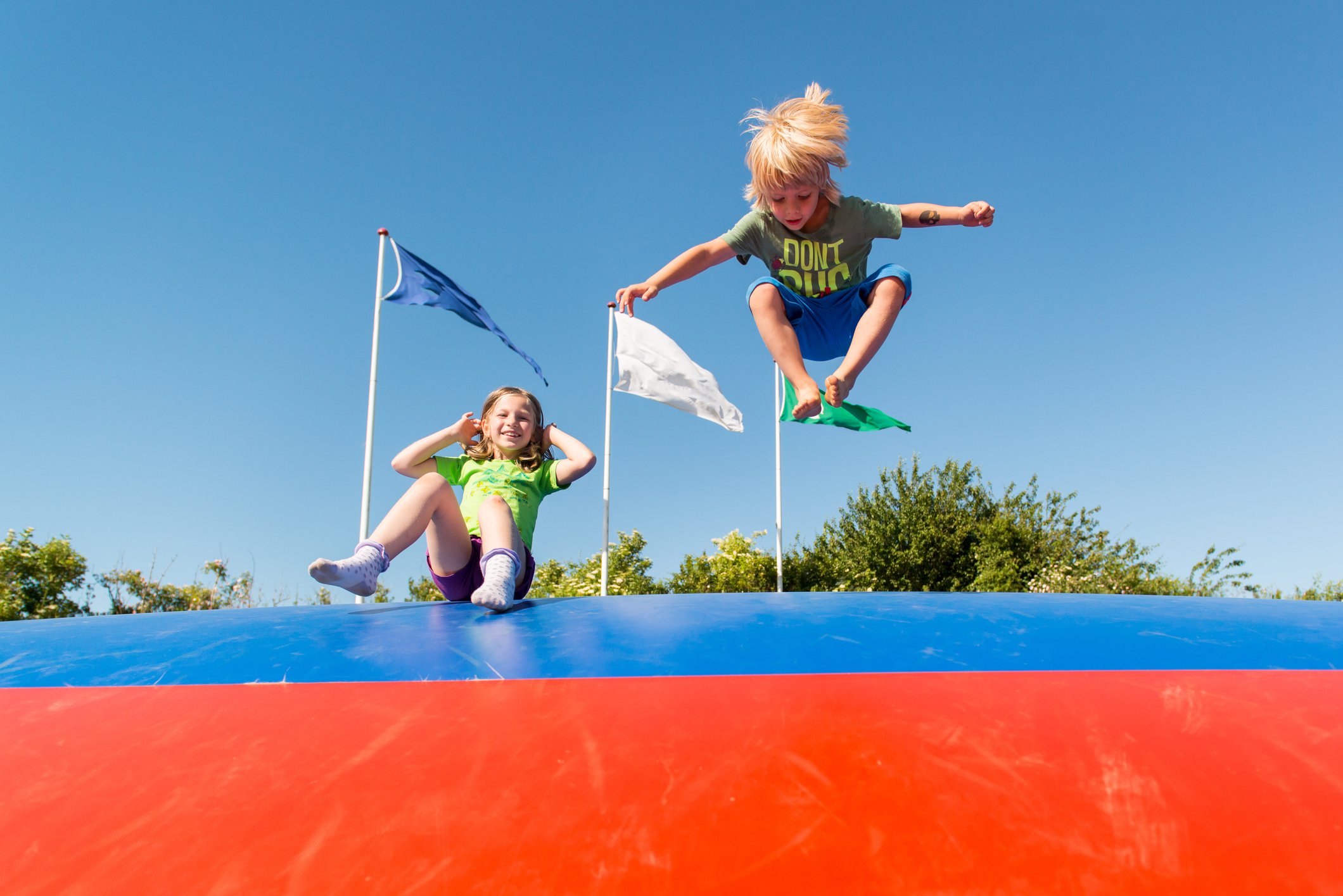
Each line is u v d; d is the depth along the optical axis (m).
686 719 1.17
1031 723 1.14
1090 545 15.45
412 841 0.84
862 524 15.73
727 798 0.91
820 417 5.00
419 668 1.51
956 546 14.96
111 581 10.97
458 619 2.19
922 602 2.60
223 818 0.90
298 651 1.69
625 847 0.82
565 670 1.47
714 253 3.43
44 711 1.32
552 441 3.74
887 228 3.26
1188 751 1.04
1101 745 1.05
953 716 1.17
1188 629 1.96
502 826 0.87
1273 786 0.94
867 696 1.28
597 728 1.13
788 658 1.56
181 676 1.51
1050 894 0.74
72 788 1.00
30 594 10.31
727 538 12.70
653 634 1.80
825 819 0.86
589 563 12.45
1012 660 1.59
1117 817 0.87
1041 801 0.90
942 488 15.71
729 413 7.58
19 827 0.91
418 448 3.52
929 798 0.91
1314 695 1.30
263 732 1.17
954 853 0.80
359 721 1.20
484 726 1.16
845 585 14.13
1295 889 0.76
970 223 3.25
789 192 3.06
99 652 1.80
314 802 0.93
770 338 3.19
